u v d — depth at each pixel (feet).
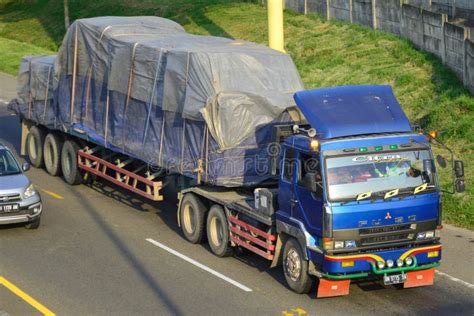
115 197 208.03
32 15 522.06
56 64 212.64
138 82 180.55
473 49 231.71
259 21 388.16
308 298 139.85
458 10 278.26
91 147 214.48
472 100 227.81
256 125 157.48
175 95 167.94
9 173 184.24
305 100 141.08
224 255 161.79
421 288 144.25
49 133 228.84
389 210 134.31
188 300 139.44
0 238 175.83
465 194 186.80
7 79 377.50
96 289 145.07
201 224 167.84
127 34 193.88
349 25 334.44
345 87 144.36
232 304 137.39
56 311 134.72
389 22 308.40
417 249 136.77
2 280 149.79
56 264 158.71
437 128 225.56
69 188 216.74
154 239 174.29
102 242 172.35
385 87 144.87
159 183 180.24
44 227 183.42
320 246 135.03
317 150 133.49
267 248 147.13
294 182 138.72
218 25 395.75
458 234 172.96
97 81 197.98
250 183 158.81
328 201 132.05
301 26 355.97
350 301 138.41
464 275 150.10
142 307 136.36
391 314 132.16
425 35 276.41
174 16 428.15
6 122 298.76
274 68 168.76
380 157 135.23
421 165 137.18
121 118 188.65
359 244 133.69
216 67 163.22
